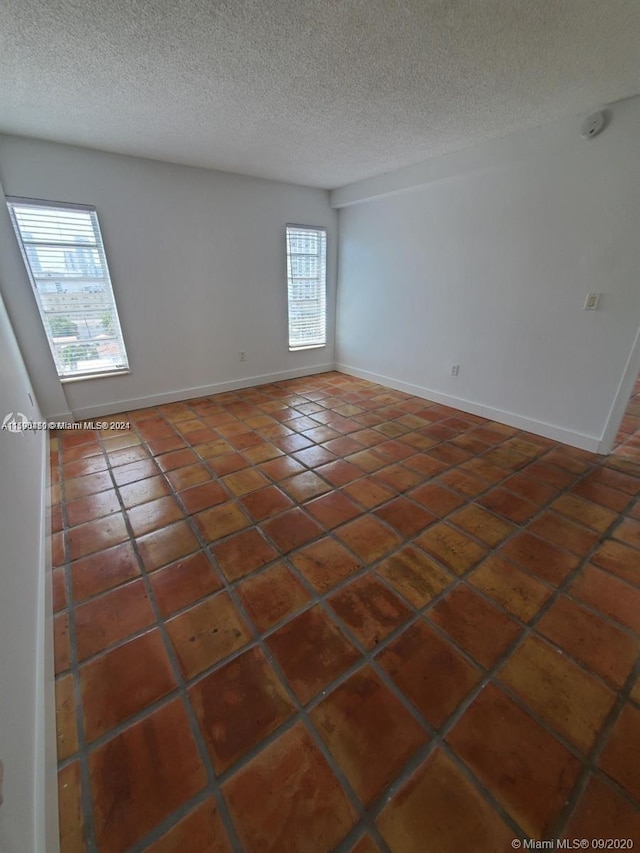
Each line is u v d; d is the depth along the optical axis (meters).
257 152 3.07
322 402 4.04
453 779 1.01
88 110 2.27
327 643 1.39
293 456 2.83
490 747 1.08
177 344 3.88
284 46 1.68
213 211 3.70
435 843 0.89
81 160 2.95
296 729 1.12
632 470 2.60
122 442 3.05
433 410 3.80
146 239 3.41
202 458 2.79
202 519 2.09
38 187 2.82
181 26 1.53
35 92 2.04
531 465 2.68
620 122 2.29
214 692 1.22
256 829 0.92
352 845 0.89
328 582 1.66
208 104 2.22
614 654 1.34
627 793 0.98
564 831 0.91
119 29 1.54
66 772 1.02
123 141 2.79
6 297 2.87
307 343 4.94
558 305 2.85
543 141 2.62
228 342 4.23
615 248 2.48
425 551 1.84
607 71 1.92
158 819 0.93
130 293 3.46
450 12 1.47
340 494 2.33
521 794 0.98
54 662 1.32
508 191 2.95
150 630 1.44
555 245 2.77
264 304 4.36
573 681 1.25
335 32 1.59
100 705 1.18
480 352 3.49
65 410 3.37
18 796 0.75
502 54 1.76
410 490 2.38
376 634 1.42
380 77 1.95
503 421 3.44
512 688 1.23
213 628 1.45
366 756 1.06
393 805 0.96
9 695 0.83
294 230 4.33
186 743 1.09
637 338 2.51
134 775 1.02
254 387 4.56
